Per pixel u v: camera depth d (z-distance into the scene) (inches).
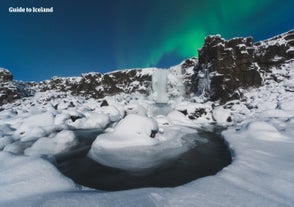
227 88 1041.5
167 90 1710.1
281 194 153.7
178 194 152.6
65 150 429.4
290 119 515.5
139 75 1899.6
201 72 1336.1
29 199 143.8
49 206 128.0
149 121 461.7
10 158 240.4
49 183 185.6
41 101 1707.7
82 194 149.1
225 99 1030.4
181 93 1608.0
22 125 621.3
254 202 139.9
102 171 296.8
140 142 403.9
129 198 141.5
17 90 1717.5
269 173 198.8
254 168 215.9
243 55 1072.8
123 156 350.0
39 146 427.8
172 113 808.9
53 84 2118.6
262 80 1063.6
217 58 1101.1
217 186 168.1
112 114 954.7
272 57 1165.7
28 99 1728.6
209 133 587.8
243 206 135.0
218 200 142.9
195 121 802.8
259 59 1190.3
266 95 942.4
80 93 1969.7
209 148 419.8
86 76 2014.0
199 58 1374.3
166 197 147.1
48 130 606.5
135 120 450.6
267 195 152.8
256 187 167.9
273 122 503.8
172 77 1722.4
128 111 788.6
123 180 262.5
